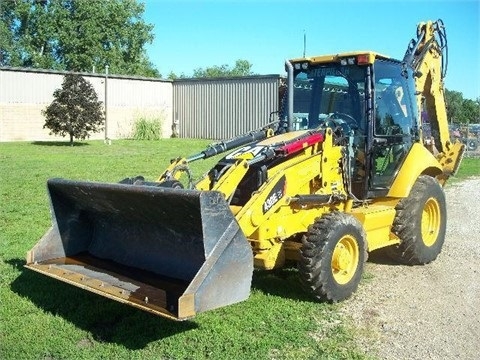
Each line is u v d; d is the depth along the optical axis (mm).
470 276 6727
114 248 5871
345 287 5754
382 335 5020
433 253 7223
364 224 6273
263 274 6613
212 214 4520
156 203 4914
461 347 4793
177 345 4738
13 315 5344
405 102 7273
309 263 5523
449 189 13805
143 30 54219
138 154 22234
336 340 4895
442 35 8375
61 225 5941
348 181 6410
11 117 28781
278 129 6938
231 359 4512
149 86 34250
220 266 4496
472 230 9203
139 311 5445
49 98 29875
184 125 35062
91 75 31406
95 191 5391
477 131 24344
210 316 5352
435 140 8500
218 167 5773
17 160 19000
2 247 7598
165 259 5391
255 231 5441
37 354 4598
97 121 26828
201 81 33750
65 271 5406
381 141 6660
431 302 5832
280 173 5594
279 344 4762
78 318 5289
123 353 4602
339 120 6660
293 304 5676
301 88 7094
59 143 27672
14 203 10805
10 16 50094
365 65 6555
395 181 6934
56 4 50406
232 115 32500
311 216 5938
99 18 51281
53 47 51969
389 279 6586
